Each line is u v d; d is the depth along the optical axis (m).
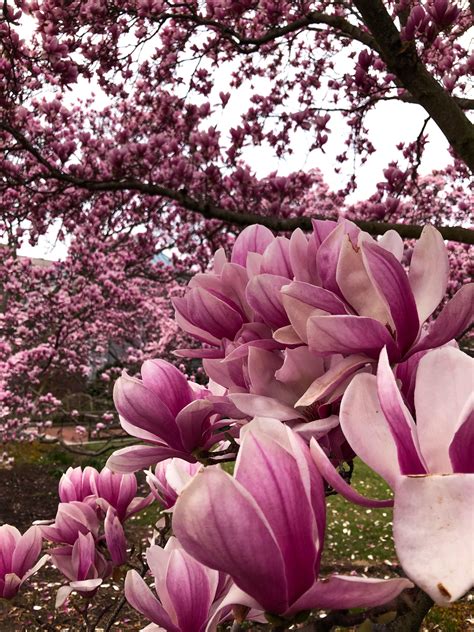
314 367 0.82
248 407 0.78
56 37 4.93
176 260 12.15
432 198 10.30
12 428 12.06
